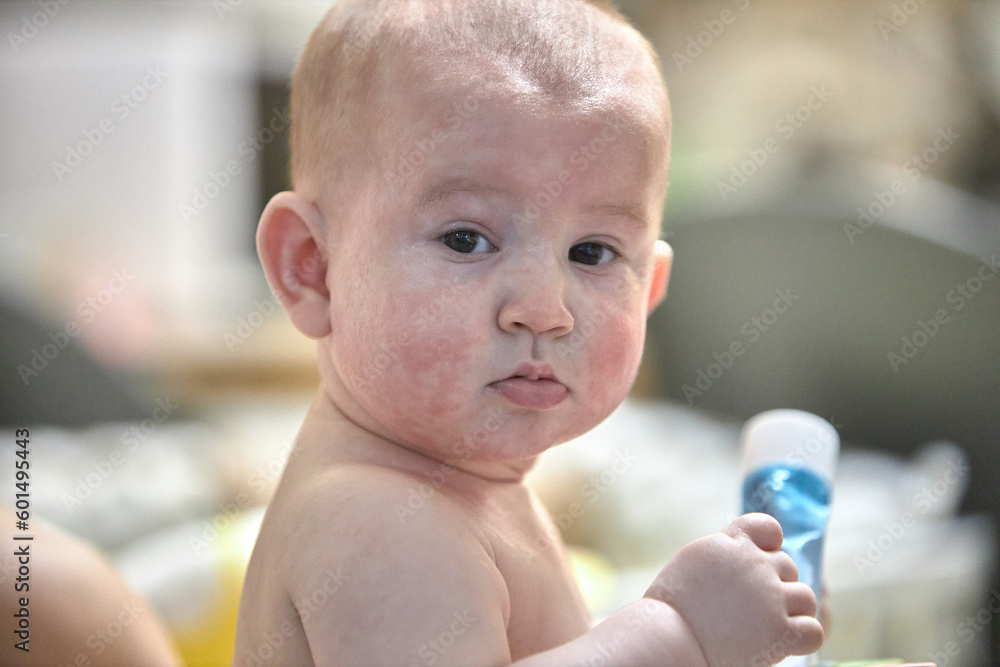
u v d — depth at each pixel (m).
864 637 1.39
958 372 1.84
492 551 0.62
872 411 1.95
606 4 0.74
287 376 2.21
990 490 1.79
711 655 0.56
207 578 1.22
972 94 2.19
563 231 0.63
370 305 0.63
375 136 0.64
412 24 0.66
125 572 1.24
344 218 0.66
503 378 0.62
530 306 0.60
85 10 2.33
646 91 0.67
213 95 2.44
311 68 0.71
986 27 2.17
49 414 1.88
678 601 0.57
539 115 0.61
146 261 2.39
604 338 0.64
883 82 2.21
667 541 1.49
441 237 0.62
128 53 2.37
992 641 1.57
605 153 0.63
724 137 2.33
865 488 1.64
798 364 2.04
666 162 0.69
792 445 0.71
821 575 0.69
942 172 2.23
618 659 0.53
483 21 0.65
